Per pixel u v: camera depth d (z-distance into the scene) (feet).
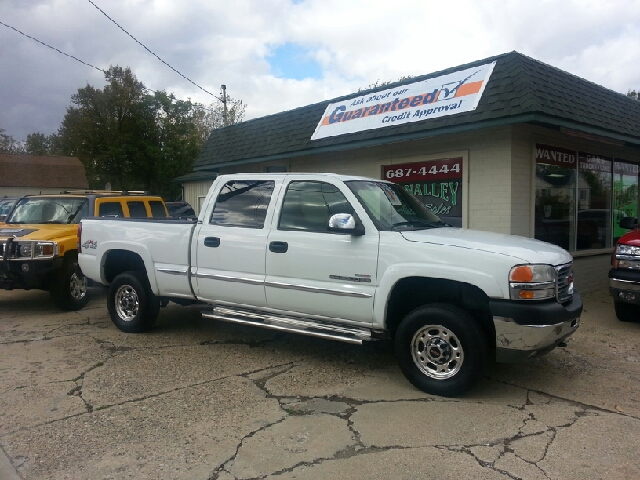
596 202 33.55
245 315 18.86
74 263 27.17
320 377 16.81
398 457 11.60
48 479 10.85
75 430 13.03
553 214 29.81
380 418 13.65
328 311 16.81
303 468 11.16
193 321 24.73
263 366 17.93
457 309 14.87
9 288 26.03
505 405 14.53
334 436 12.63
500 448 12.01
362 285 16.08
